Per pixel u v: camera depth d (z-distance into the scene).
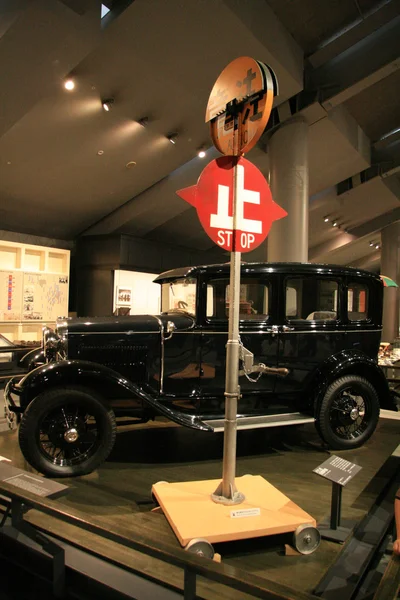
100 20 4.21
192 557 1.28
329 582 1.65
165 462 2.85
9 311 6.35
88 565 1.67
